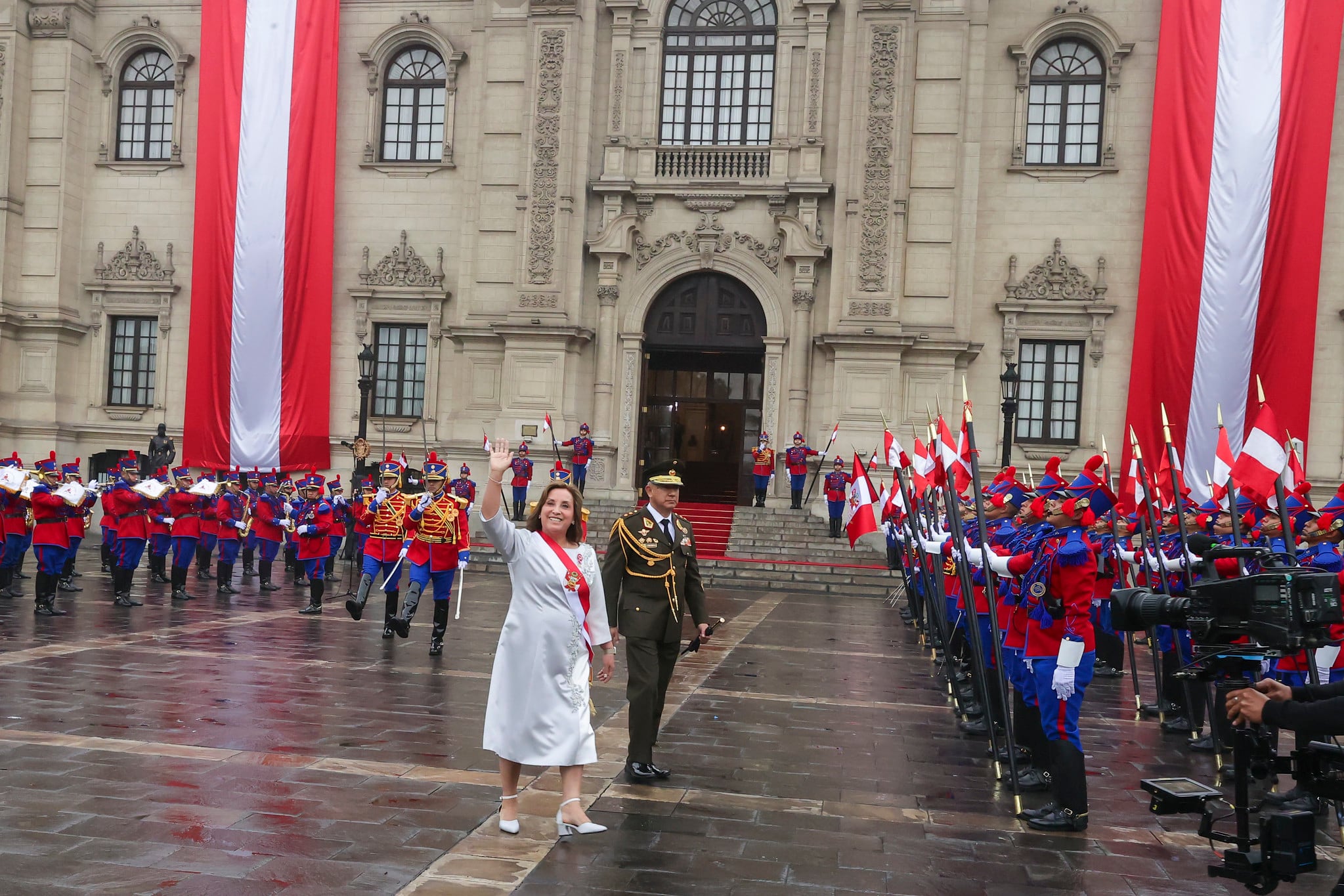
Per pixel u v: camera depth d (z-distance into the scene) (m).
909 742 9.44
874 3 28.86
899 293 28.70
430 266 31.62
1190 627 4.65
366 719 9.23
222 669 11.23
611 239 30.20
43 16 32.16
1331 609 4.15
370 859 5.86
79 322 32.53
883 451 28.39
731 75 30.77
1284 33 26.30
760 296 30.03
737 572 24.83
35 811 6.39
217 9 30.36
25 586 18.41
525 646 6.40
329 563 20.19
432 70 32.00
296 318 30.28
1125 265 28.81
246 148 29.98
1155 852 6.61
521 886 5.57
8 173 31.73
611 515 28.59
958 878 6.00
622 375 30.55
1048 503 7.36
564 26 30.22
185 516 17.39
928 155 28.89
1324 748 4.06
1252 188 26.31
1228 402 26.39
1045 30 29.14
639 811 6.99
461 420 30.88
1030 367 29.48
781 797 7.48
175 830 6.18
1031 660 7.37
